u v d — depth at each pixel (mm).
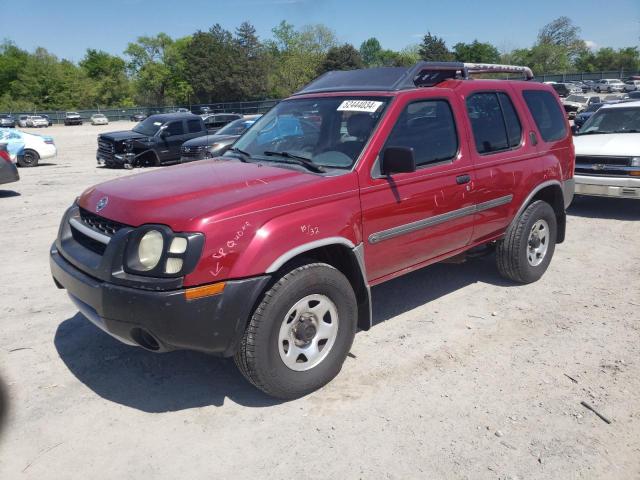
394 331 4602
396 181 4020
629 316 4836
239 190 3475
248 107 71438
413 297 5355
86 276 3383
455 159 4543
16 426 3350
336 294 3629
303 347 3578
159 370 4008
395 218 4031
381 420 3373
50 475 2934
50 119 73812
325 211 3555
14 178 11641
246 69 88062
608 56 102562
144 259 3146
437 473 2910
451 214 4500
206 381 3861
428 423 3334
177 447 3156
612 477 2877
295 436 3238
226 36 90000
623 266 6211
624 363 4016
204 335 3137
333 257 3926
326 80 5023
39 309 5156
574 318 4809
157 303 3018
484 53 104125
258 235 3236
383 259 4059
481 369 3959
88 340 4488
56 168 17875
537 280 5746
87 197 3822
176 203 3303
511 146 5184
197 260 3055
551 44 91625
